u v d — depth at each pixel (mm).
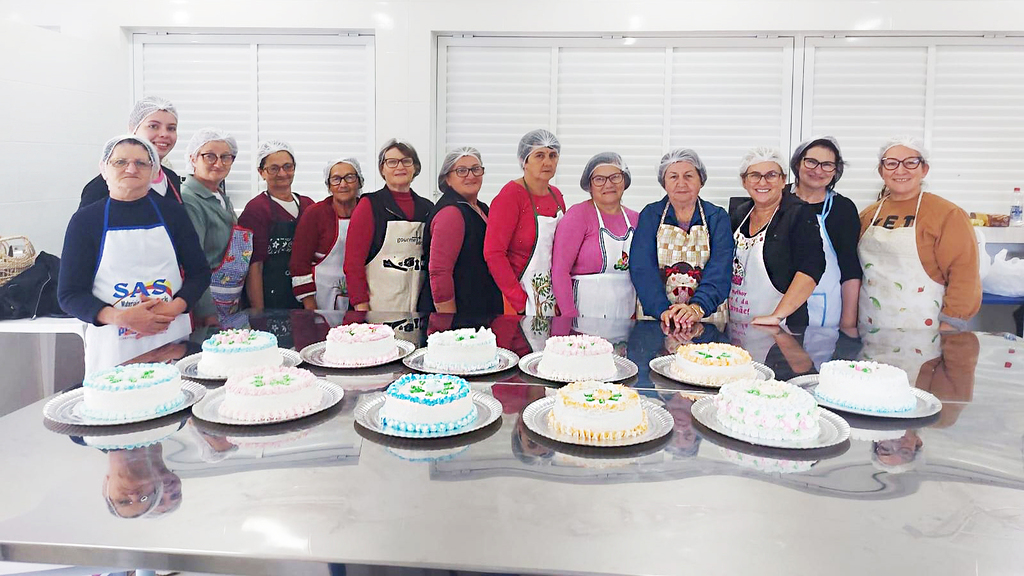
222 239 3865
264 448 1379
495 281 3863
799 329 2521
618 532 1059
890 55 3641
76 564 1028
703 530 1062
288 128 3906
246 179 3902
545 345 2143
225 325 2527
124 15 3834
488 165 3844
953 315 3594
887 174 3639
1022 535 1044
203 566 1009
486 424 1498
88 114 3746
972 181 3650
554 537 1045
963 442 1403
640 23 3674
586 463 1311
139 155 3078
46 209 3564
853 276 3668
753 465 1297
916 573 950
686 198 3732
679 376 1866
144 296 3113
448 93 3863
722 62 3725
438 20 3744
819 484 1214
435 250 3859
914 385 1783
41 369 3346
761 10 3611
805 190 3650
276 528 1068
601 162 3758
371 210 3885
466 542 1030
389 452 1361
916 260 3590
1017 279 3574
